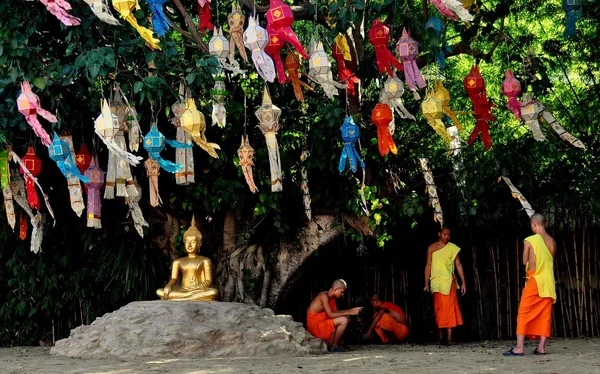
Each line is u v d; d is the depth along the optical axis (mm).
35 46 9695
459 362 8641
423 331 13844
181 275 12578
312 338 10648
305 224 12641
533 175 12836
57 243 12656
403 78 10961
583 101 13312
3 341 12742
